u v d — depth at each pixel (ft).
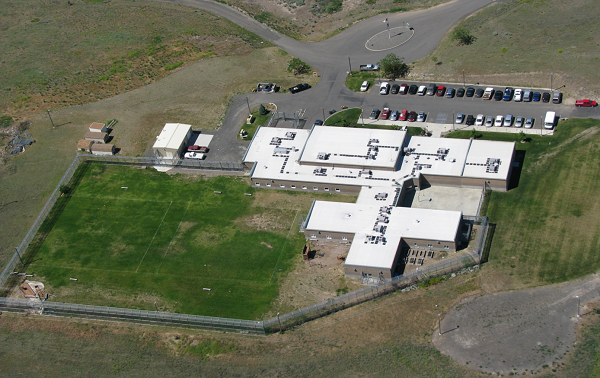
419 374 370.32
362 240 436.76
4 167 552.82
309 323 407.44
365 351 387.34
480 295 406.00
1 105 624.18
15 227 497.46
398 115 552.82
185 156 537.65
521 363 366.22
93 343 413.59
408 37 641.81
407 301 409.49
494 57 590.55
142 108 602.44
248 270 444.96
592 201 451.94
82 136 577.84
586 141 498.28
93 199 513.04
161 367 395.55
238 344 401.49
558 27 610.65
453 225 435.53
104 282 449.48
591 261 414.00
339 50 644.69
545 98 540.93
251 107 586.04
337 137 518.78
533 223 444.96
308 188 496.23
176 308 427.33
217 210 491.31
